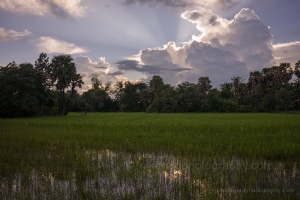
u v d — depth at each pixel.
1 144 11.87
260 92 72.25
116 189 6.45
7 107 37.72
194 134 14.27
